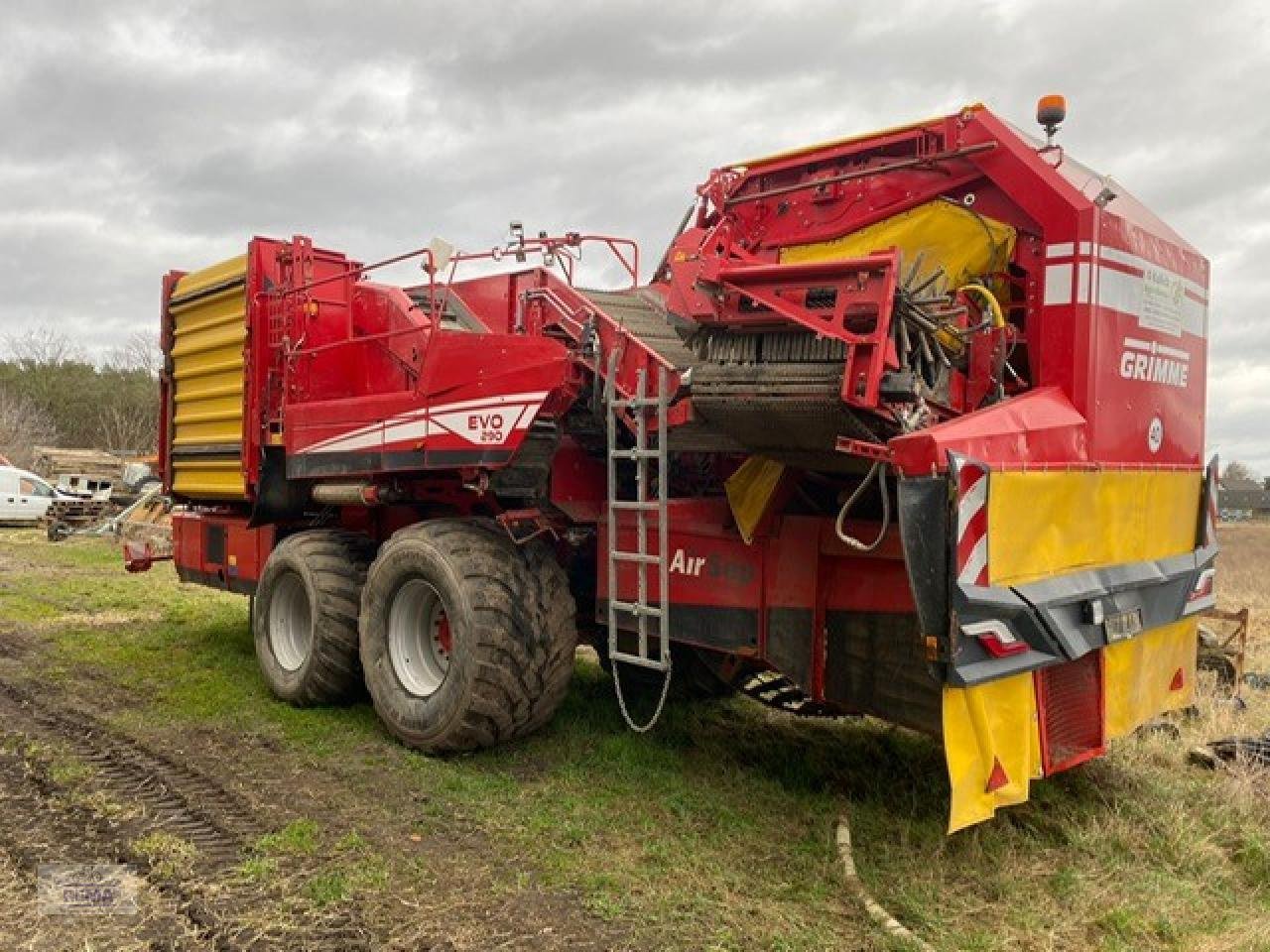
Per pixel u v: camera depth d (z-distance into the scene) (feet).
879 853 13.24
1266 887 12.78
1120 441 14.15
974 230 14.92
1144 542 14.58
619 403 15.24
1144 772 16.20
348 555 20.15
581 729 18.38
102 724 18.33
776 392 12.76
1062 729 13.20
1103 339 13.78
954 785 11.39
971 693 11.64
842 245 16.44
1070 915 11.73
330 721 18.90
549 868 12.50
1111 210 14.39
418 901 11.54
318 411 19.98
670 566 15.89
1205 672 22.75
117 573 41.22
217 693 20.79
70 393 154.61
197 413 24.67
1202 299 16.76
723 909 11.55
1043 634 11.98
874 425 12.55
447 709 16.39
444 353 16.99
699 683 20.01
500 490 16.78
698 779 16.07
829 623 14.08
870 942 10.89
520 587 16.49
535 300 17.67
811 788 15.76
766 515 14.46
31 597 33.68
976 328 13.33
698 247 15.21
